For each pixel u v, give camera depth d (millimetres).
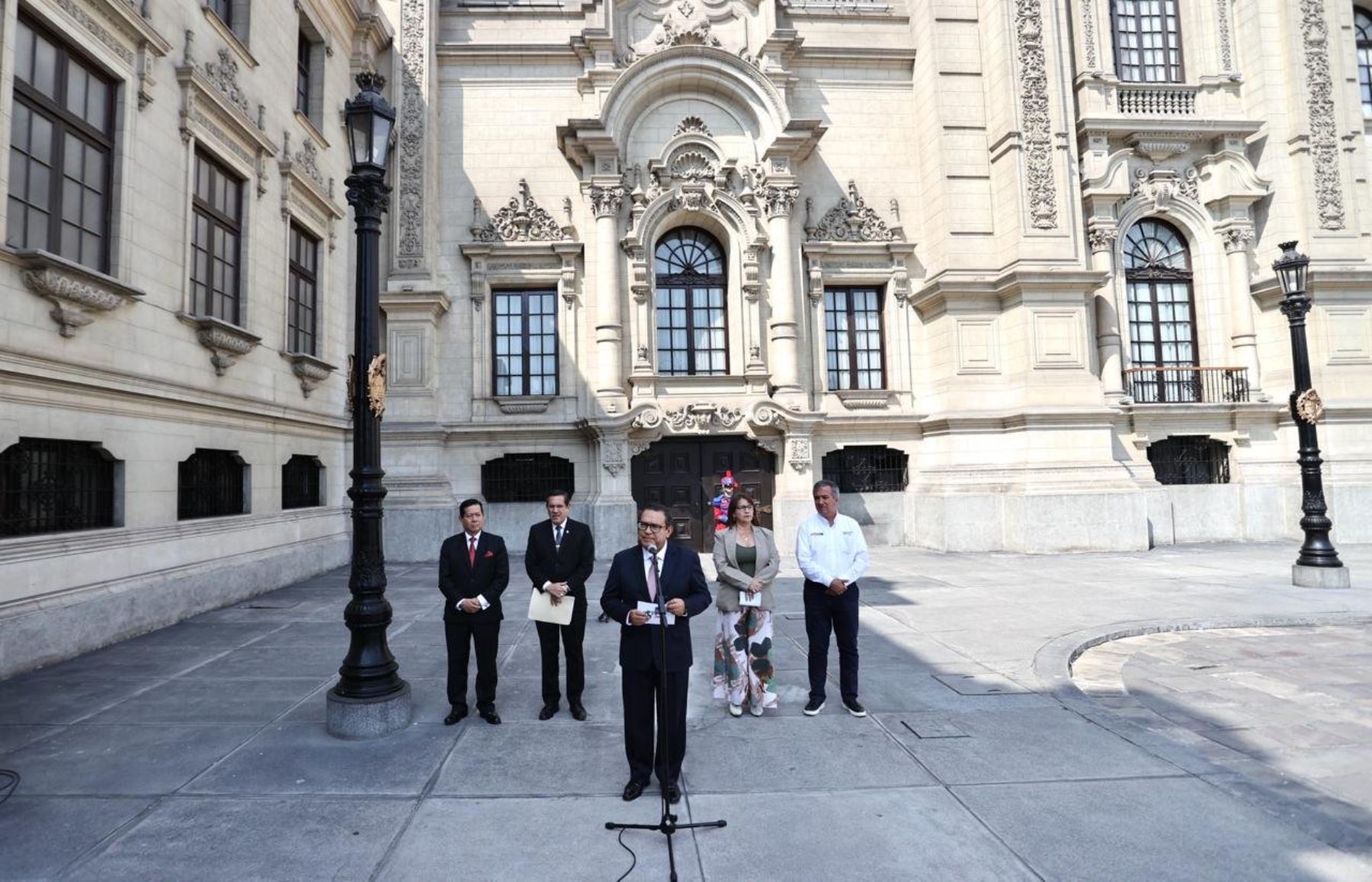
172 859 3693
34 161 7883
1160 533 17281
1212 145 18688
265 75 12805
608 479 16688
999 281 17219
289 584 12820
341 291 16203
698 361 18234
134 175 9219
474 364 17406
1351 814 4109
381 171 6082
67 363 7973
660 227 17797
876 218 18656
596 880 3506
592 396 17453
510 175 18000
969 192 17875
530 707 6125
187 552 10078
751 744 5234
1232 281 18500
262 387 12531
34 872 3570
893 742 5242
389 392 16641
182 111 10273
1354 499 17156
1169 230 19047
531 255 17656
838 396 18172
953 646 7957
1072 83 18375
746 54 18453
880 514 18203
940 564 14594
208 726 5605
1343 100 18438
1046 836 3889
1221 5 18906
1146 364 18594
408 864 3645
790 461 17156
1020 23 17469
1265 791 4406
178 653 7918
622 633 4520
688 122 18031
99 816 4156
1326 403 17469
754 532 5973
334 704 5430
